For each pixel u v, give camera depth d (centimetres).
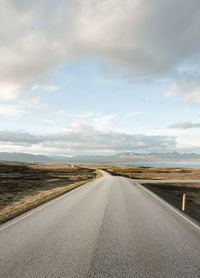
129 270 365
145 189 1859
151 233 585
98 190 1698
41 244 489
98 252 445
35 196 1479
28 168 7700
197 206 1216
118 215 805
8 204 1152
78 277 339
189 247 482
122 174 5869
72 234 568
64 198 1255
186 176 4981
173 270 369
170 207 1001
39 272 355
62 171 6881
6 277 339
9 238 532
